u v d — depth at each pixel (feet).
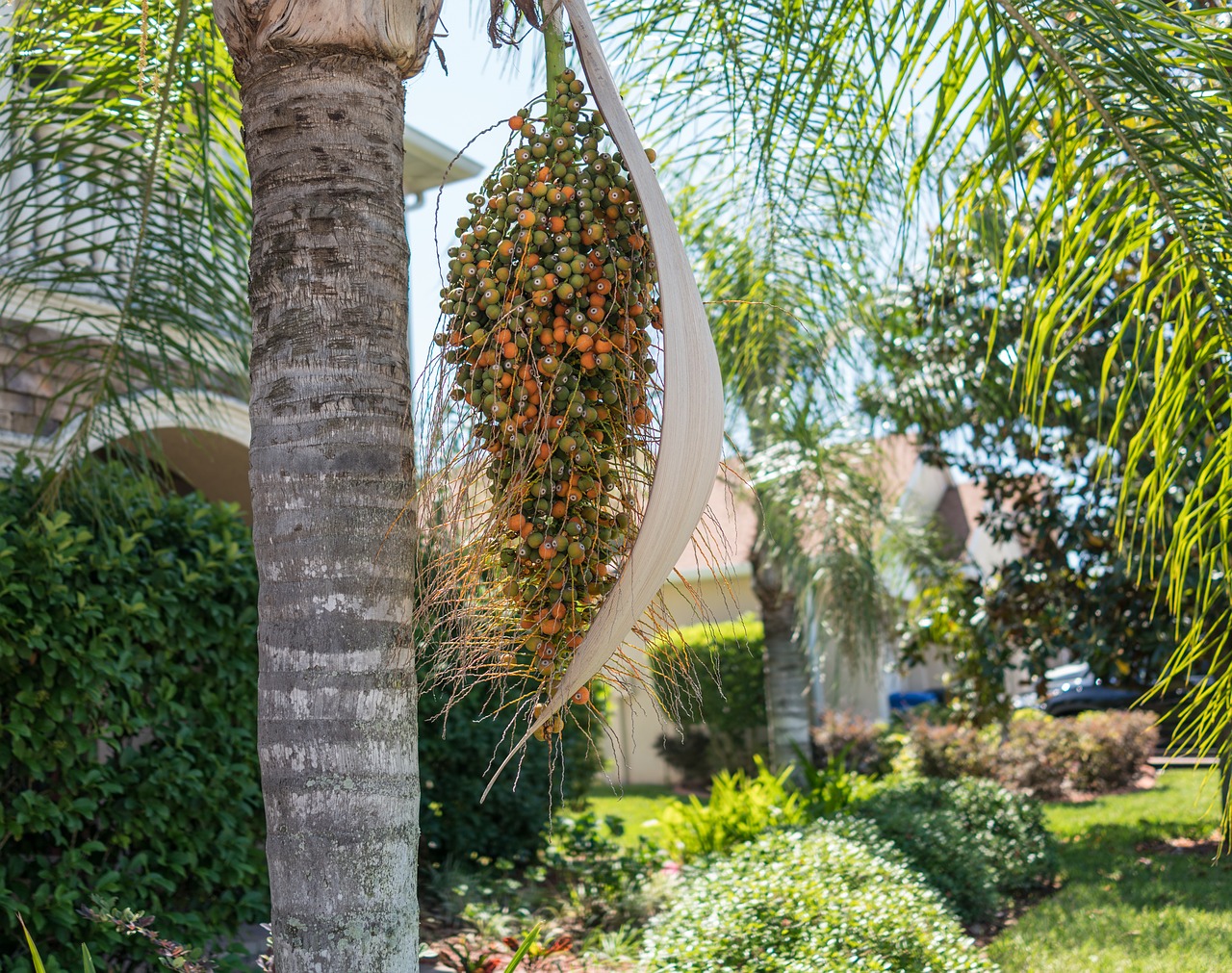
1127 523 25.08
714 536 7.79
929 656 68.03
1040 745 40.63
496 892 22.84
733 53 13.46
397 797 7.14
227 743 17.65
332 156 7.48
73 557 15.03
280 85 7.54
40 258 15.52
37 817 14.21
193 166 15.21
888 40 10.37
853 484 30.60
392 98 7.86
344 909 6.86
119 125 14.62
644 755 52.01
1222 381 11.13
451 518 7.20
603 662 6.82
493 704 25.91
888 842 21.13
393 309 7.59
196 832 16.71
